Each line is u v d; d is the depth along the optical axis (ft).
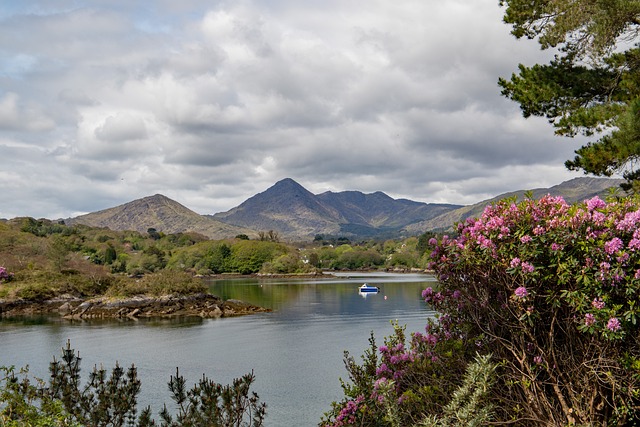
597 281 16.31
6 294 205.16
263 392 73.36
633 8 41.98
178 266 518.78
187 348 111.45
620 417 16.40
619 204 18.79
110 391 30.14
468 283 20.25
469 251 18.95
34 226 519.19
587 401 17.06
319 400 68.85
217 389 29.71
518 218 18.58
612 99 48.78
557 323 17.83
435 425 17.04
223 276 519.19
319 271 522.06
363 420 21.98
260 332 134.10
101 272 306.35
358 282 382.83
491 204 20.16
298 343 115.55
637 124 40.75
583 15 46.11
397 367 22.71
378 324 144.36
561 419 17.35
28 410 21.86
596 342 16.81
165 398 70.03
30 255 314.14
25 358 100.68
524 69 53.21
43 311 196.24
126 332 138.00
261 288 319.06
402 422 20.24
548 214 18.67
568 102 50.72
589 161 45.19
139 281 213.05
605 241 16.98
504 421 18.29
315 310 187.01
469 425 15.78
